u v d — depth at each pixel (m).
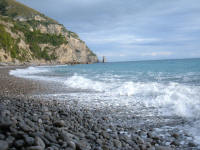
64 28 155.62
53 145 2.55
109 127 4.19
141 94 8.56
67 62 122.62
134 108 6.14
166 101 6.77
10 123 2.64
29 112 4.42
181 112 5.29
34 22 138.38
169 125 4.38
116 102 7.12
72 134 3.28
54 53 118.00
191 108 5.50
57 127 3.58
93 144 3.02
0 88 10.82
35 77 19.08
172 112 5.43
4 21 95.50
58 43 122.56
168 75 16.50
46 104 6.16
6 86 11.75
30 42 107.44
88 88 10.99
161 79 13.67
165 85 10.44
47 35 124.88
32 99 7.00
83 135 3.38
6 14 142.38
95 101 7.36
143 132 3.90
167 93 8.13
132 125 4.46
